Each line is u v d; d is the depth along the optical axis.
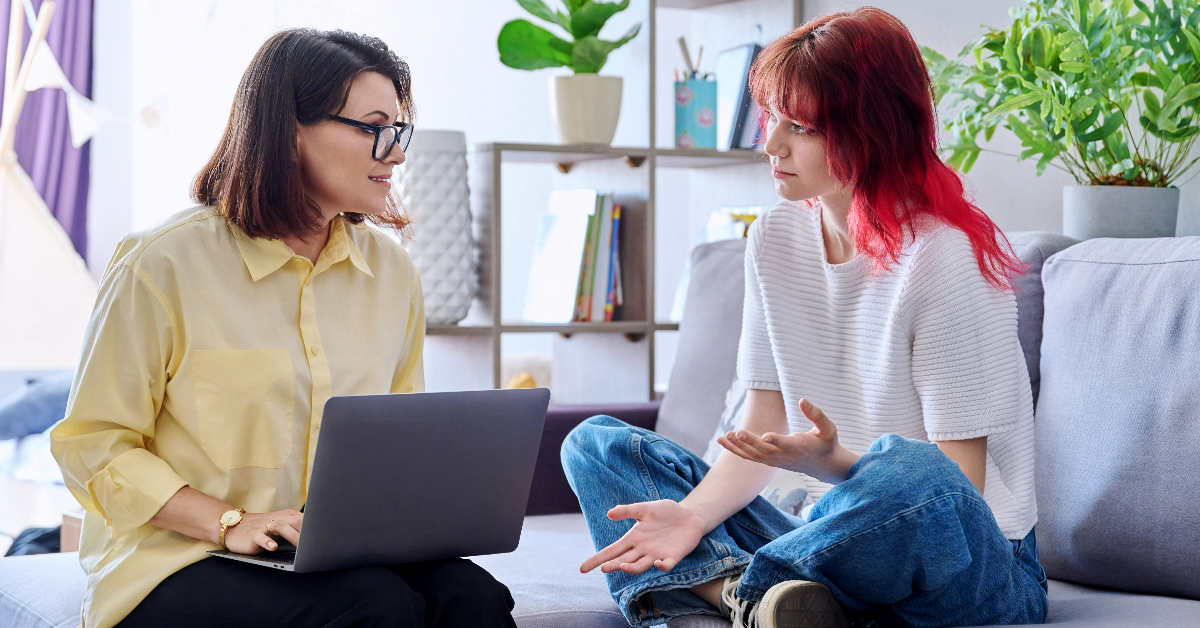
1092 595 1.45
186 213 1.31
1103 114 1.79
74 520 1.92
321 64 1.30
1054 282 1.63
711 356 2.21
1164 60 1.92
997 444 1.40
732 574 1.32
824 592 1.18
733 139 2.74
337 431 1.06
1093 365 1.52
